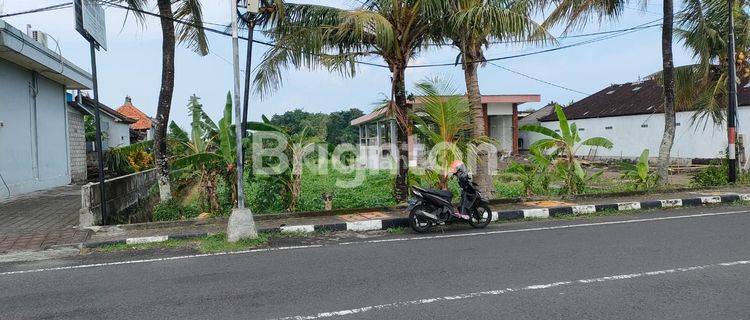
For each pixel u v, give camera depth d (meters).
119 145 25.91
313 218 9.92
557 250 7.08
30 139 15.24
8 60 13.76
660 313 4.49
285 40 10.94
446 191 9.00
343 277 5.84
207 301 5.01
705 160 24.66
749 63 15.98
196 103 11.99
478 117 11.79
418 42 11.45
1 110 13.42
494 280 5.60
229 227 7.96
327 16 10.91
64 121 18.12
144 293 5.32
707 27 14.75
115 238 8.20
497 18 9.88
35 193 14.72
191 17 12.08
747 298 4.87
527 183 12.58
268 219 9.82
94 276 6.08
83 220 8.91
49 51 14.75
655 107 27.28
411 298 5.02
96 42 9.09
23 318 4.61
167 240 8.22
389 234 8.74
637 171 13.55
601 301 4.84
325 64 10.95
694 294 5.00
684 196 12.29
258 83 11.40
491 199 11.41
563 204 11.31
